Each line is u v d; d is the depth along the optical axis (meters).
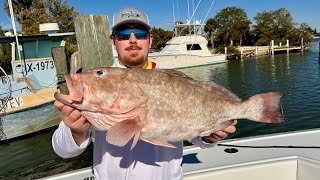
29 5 26.69
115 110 1.72
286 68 25.14
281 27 55.16
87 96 1.68
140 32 2.08
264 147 3.43
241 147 3.46
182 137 1.85
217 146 3.52
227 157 3.20
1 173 6.67
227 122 1.96
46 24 10.12
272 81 18.88
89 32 6.25
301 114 10.24
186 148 3.49
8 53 17.31
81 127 1.72
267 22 56.12
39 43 9.67
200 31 29.08
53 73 9.84
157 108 1.78
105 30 6.43
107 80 1.73
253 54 41.53
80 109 1.68
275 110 1.96
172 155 2.02
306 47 49.16
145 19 2.11
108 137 1.62
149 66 2.19
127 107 1.73
